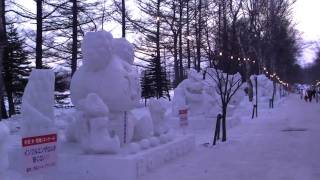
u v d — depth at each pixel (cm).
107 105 1142
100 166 1014
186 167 1199
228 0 4553
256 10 4894
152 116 1373
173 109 2403
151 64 4688
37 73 1060
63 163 1030
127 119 1184
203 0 5009
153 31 4275
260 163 1268
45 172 699
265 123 2681
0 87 1563
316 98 6794
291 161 1300
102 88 1141
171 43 4594
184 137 1492
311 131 2162
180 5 4328
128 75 1177
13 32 3170
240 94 2853
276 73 7162
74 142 1164
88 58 1139
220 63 2642
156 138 1284
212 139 1875
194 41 5006
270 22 5541
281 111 3981
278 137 1917
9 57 3088
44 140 698
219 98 2447
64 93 4125
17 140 1470
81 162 1025
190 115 2412
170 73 6322
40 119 1003
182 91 2430
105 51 1134
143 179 1036
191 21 4831
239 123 2616
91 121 1074
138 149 1134
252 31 4966
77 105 1168
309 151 1489
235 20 3944
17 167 941
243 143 1719
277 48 6312
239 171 1149
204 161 1301
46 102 1062
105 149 1055
